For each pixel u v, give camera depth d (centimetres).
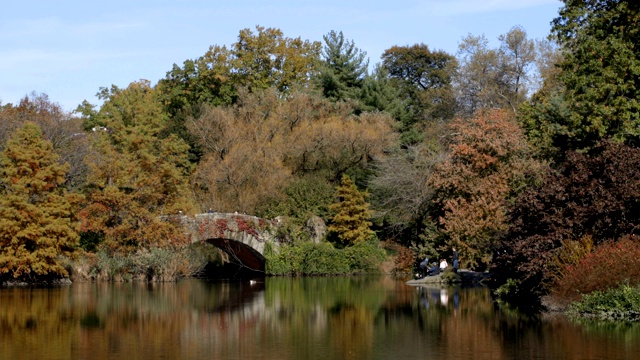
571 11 3412
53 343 2003
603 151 2845
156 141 5203
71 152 5378
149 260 4494
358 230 5369
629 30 3259
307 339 2053
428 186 4956
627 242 2466
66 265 4428
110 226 4544
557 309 2527
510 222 3081
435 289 3838
